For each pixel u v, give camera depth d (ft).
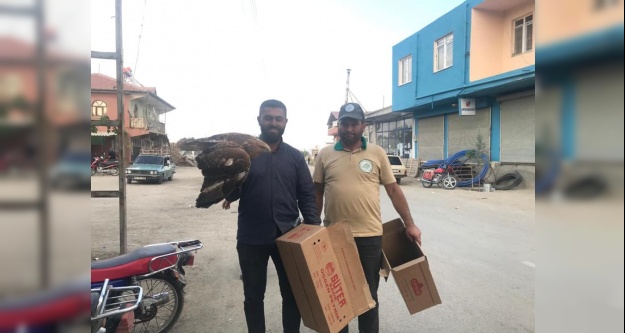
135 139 103.81
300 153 9.84
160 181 64.08
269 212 8.88
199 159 8.25
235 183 8.18
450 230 24.58
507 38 50.85
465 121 59.67
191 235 23.95
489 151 54.85
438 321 11.61
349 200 9.48
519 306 12.64
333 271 7.98
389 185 10.19
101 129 49.52
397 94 70.64
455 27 53.98
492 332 10.91
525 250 19.61
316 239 7.84
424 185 54.34
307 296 7.84
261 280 9.12
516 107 50.39
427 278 9.48
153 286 11.85
